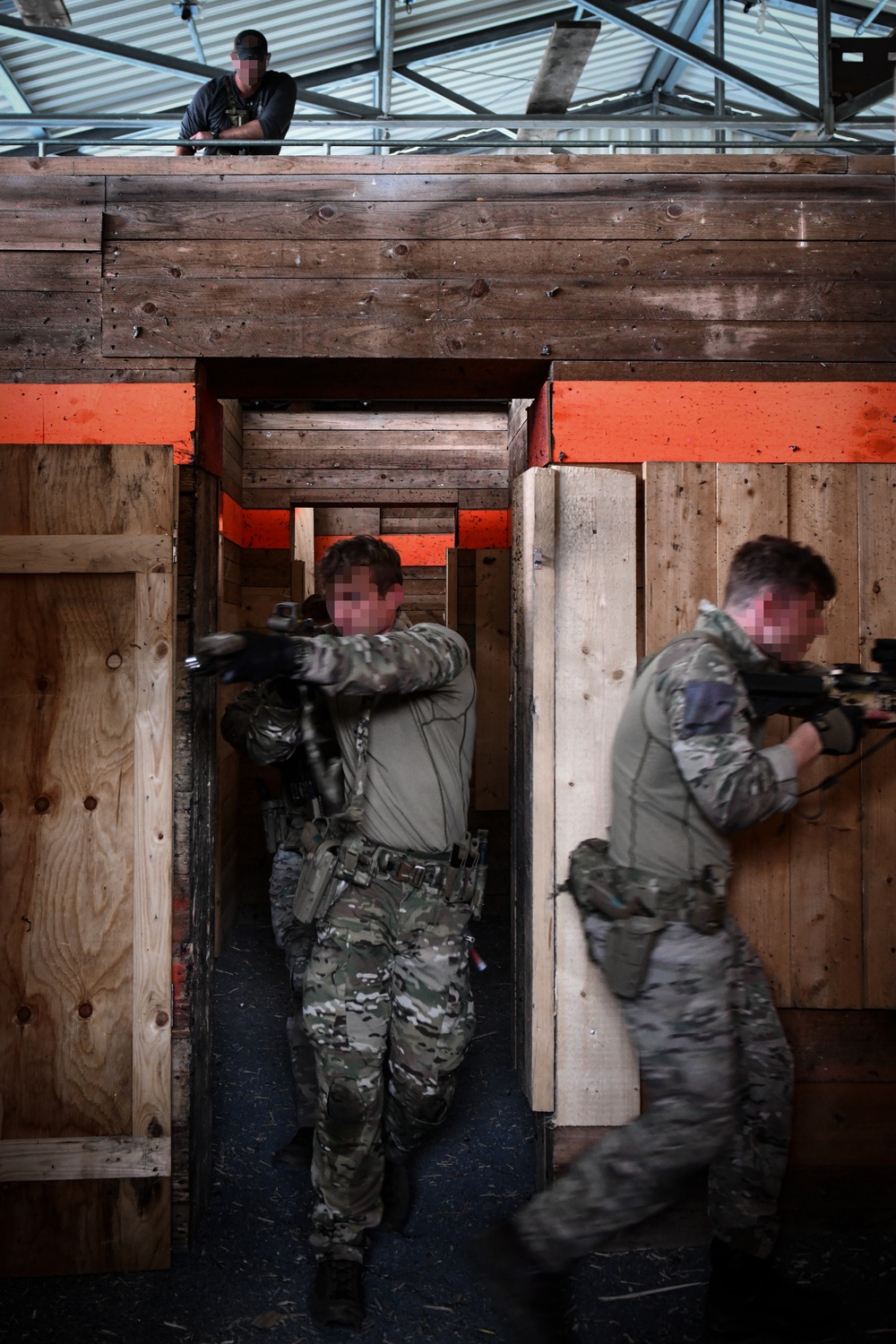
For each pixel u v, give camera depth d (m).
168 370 2.59
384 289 2.62
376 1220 2.32
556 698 2.53
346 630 2.37
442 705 2.38
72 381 2.58
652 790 1.91
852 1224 2.58
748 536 2.61
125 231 2.60
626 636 2.55
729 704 1.83
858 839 2.57
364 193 2.62
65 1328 2.17
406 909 2.32
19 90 5.27
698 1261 2.43
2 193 2.59
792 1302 2.15
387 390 2.93
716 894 1.89
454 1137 2.99
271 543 5.63
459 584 5.62
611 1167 1.85
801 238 2.64
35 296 2.58
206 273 2.60
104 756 2.44
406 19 5.23
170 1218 2.43
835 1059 2.58
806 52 6.13
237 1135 3.02
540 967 2.53
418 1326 2.17
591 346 2.63
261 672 1.98
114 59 4.46
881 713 1.92
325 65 5.57
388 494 5.67
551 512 2.54
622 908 1.91
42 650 2.44
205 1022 2.63
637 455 2.62
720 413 2.63
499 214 2.63
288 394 2.96
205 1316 2.21
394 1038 2.35
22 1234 2.39
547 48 4.63
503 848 5.56
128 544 2.44
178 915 2.51
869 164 2.64
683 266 2.64
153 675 2.43
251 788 5.46
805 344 2.64
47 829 2.43
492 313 2.63
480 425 5.69
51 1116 2.42
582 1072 2.53
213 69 4.60
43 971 2.42
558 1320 1.86
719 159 2.64
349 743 2.35
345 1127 2.24
